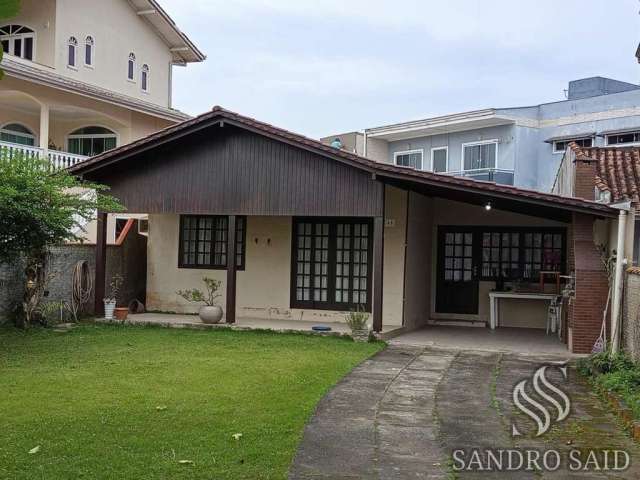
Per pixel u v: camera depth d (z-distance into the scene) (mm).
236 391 8305
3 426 6578
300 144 13266
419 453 6129
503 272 16047
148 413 7168
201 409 7383
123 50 24188
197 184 14289
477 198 13945
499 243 16094
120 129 22422
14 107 20672
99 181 14875
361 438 6555
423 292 15898
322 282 15383
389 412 7605
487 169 28078
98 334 12898
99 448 5930
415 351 11914
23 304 13086
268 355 10930
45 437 6230
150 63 25812
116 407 7402
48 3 21078
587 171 13297
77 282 14484
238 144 14008
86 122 22500
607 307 11414
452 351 11977
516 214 15867
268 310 15711
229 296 14219
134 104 21547
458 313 16328
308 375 9406
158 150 14492
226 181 14078
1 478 5141
